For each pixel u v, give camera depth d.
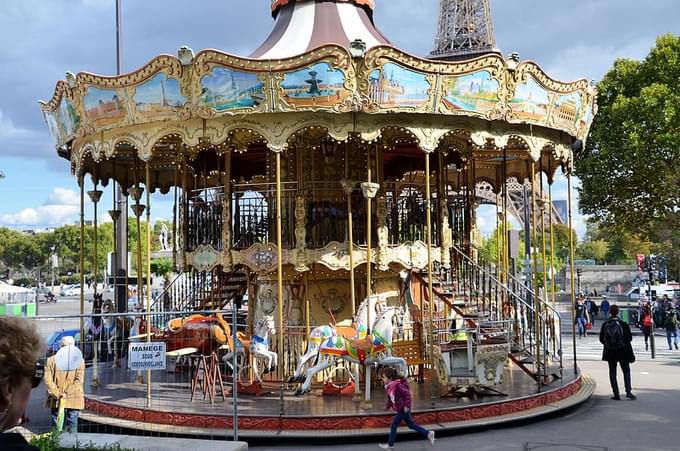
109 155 16.14
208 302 19.59
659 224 37.53
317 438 12.47
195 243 17.72
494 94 15.22
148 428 13.04
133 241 88.25
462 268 19.36
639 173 35.81
